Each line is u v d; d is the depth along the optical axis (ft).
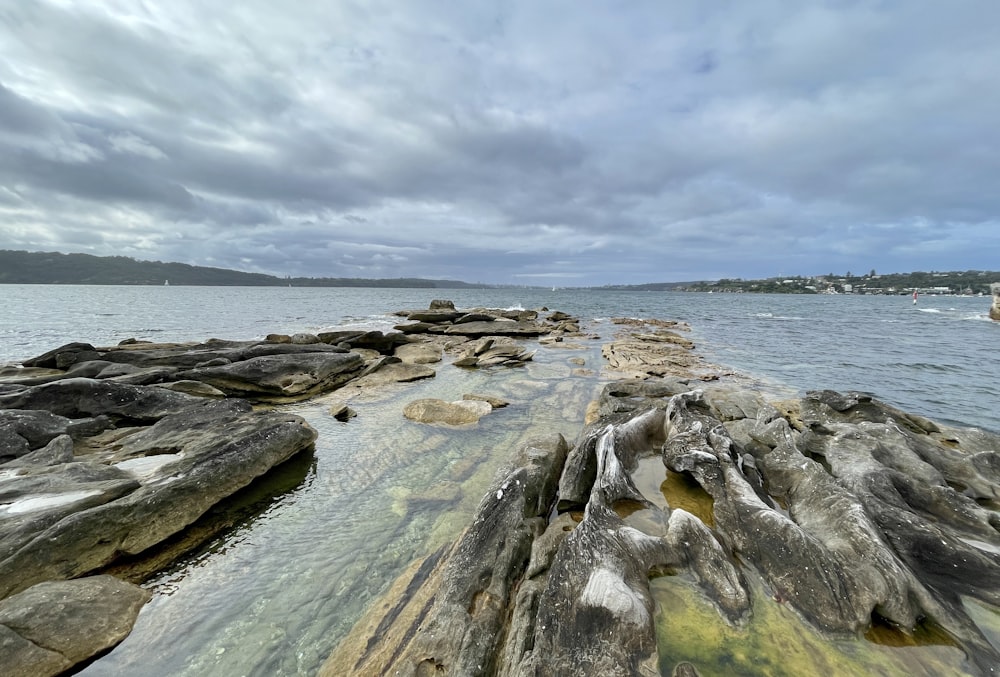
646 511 25.70
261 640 18.02
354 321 153.38
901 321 175.22
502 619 17.87
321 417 47.42
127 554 22.81
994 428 44.55
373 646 17.29
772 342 110.83
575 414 47.75
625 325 155.22
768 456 30.96
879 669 15.05
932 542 20.63
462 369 74.69
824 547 19.76
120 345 76.64
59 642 16.72
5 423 34.37
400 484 31.45
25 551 20.44
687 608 17.83
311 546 24.26
